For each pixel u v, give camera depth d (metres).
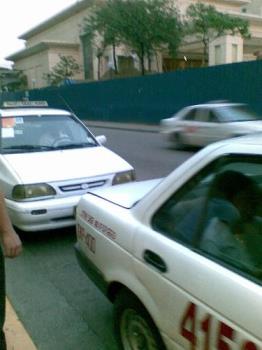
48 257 5.15
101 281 3.14
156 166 11.48
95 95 33.34
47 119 6.81
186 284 2.22
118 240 2.88
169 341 2.39
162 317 2.42
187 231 2.42
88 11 46.38
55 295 4.18
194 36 38.44
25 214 5.19
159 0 34.91
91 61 47.12
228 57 35.09
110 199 3.36
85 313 3.83
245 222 2.19
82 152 6.19
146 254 2.57
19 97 47.50
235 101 21.59
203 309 2.09
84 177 5.50
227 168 2.34
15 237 2.79
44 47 50.75
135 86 28.55
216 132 12.98
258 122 12.75
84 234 3.47
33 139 6.38
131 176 5.89
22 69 59.97
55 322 3.69
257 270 1.98
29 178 5.32
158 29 34.31
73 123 6.94
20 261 5.06
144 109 28.00
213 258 2.20
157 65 42.84
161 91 26.34
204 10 35.47
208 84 23.03
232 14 41.16
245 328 1.87
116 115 31.08
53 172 5.48
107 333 3.51
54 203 5.27
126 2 35.12
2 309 2.60
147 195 2.86
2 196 2.78
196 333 2.14
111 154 6.28
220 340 1.99
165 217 2.61
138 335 2.76
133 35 34.69
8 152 6.05
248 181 2.23
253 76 20.47
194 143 13.95
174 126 14.90
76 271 4.72
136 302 2.69
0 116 6.63
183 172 2.60
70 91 36.97
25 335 3.50
